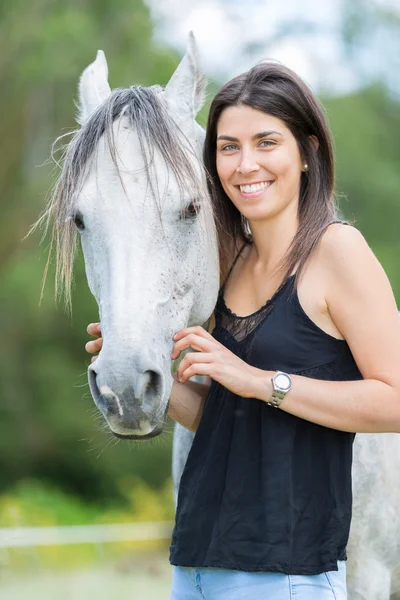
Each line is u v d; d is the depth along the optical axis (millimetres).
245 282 3170
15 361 15953
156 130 2871
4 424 15883
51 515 13742
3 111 16531
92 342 3117
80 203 2854
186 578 2955
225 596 2791
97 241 2832
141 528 9758
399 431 2824
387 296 2852
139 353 2650
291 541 2738
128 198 2805
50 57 15211
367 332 2809
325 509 2818
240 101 2998
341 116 17719
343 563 2902
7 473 16203
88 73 3432
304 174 3148
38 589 8172
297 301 2879
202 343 2811
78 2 16094
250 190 3020
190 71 3230
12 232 16953
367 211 17844
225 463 2910
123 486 15992
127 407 2619
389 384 2779
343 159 17453
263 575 2758
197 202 2918
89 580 8664
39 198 16328
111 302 2725
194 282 2977
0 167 17141
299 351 2865
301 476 2828
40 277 15383
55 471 16359
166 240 2836
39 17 15906
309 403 2764
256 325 2953
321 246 2902
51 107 16422
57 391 15930
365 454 3322
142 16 16156
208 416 3029
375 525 3332
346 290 2832
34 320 15766
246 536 2785
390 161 18438
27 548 8867
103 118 2936
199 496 2895
